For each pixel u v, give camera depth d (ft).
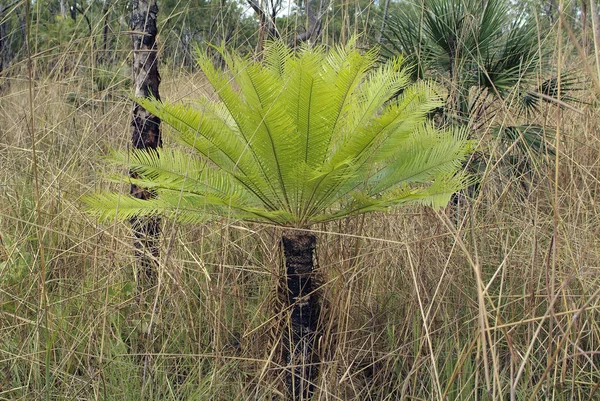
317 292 10.55
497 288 12.41
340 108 9.48
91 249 12.63
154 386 10.82
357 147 9.43
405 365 11.64
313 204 9.94
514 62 13.70
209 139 9.72
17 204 13.43
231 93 9.47
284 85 9.53
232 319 12.15
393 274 12.66
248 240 13.46
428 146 10.09
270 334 11.27
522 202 13.48
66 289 12.20
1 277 11.71
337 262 10.82
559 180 13.75
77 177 13.75
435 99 10.11
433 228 12.67
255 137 9.46
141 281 12.46
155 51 12.03
